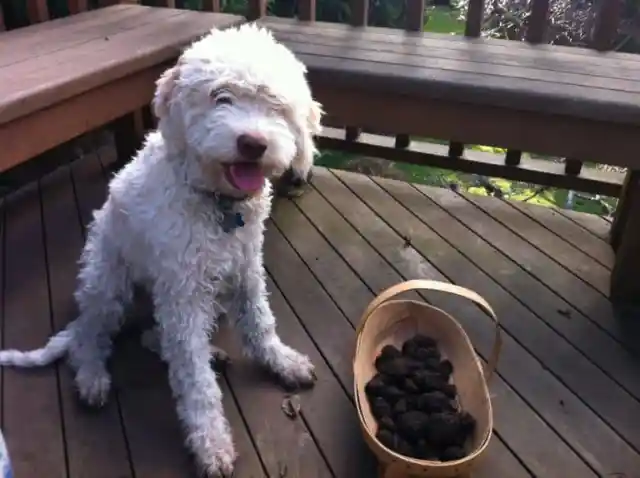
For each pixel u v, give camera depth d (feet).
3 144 3.15
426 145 5.51
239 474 3.01
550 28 6.21
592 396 3.49
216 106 2.74
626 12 5.78
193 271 2.98
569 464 3.11
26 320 3.87
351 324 3.92
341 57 4.06
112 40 4.19
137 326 3.80
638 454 3.18
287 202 5.16
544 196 6.07
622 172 5.26
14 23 5.56
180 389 3.10
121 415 3.28
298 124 2.96
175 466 3.04
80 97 3.59
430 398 3.13
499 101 3.56
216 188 2.88
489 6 6.60
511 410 3.39
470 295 3.12
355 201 5.23
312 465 3.07
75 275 4.23
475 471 3.06
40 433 3.18
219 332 3.83
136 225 3.03
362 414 2.94
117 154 5.49
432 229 4.90
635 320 4.03
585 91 3.53
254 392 3.43
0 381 3.43
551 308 4.11
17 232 4.63
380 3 6.28
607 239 4.84
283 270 4.38
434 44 4.46
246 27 3.08
